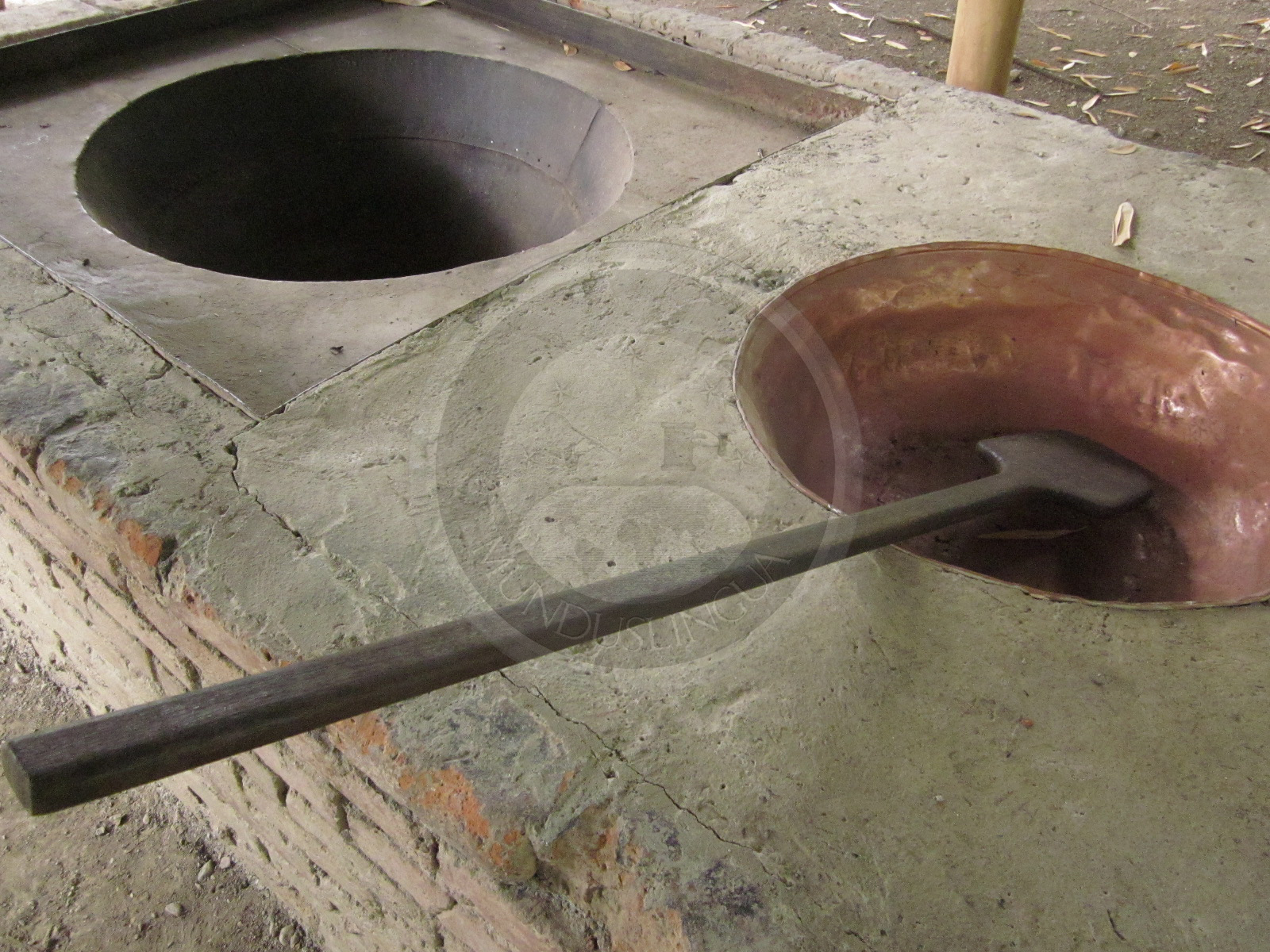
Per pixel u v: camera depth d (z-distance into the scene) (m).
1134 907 0.97
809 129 2.26
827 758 1.07
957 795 1.05
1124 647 1.17
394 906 1.32
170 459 1.35
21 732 1.84
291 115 2.53
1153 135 3.00
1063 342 1.61
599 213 2.13
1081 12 3.77
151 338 1.56
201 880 1.65
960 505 1.30
